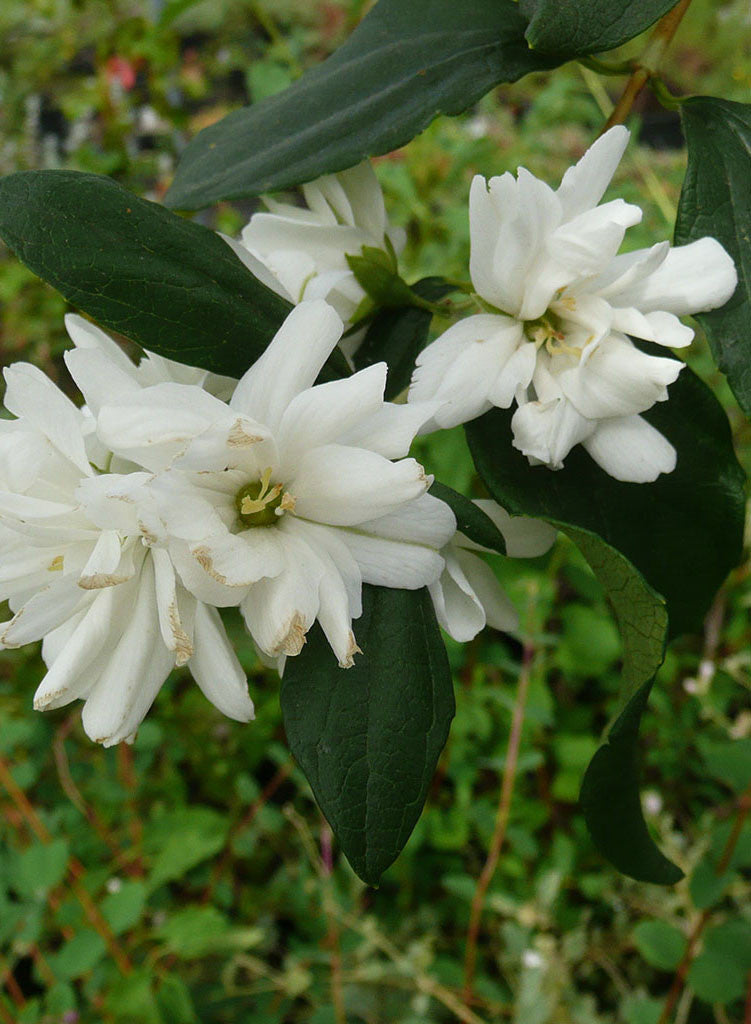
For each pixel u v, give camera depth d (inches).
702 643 17.2
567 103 21.6
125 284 5.2
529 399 5.7
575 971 14.2
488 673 16.3
